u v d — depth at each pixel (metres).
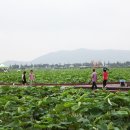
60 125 11.76
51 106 16.48
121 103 15.54
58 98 18.09
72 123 11.81
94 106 14.22
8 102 16.14
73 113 13.99
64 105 14.15
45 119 12.28
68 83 45.38
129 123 12.69
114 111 13.45
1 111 15.27
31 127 11.95
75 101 16.03
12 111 15.45
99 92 20.70
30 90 24.47
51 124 11.73
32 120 13.33
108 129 11.23
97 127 11.38
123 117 13.07
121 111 13.16
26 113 13.91
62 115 12.57
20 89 25.09
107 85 39.31
